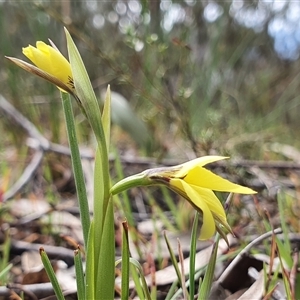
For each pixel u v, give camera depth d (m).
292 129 0.55
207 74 0.39
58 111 0.38
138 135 0.32
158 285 0.15
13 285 0.14
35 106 0.41
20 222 0.21
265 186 0.25
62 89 0.09
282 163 0.29
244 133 0.40
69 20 0.30
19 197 0.25
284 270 0.12
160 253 0.17
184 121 0.26
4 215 0.22
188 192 0.08
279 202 0.16
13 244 0.19
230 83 0.55
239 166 0.26
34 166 0.27
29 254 0.18
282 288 0.14
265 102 0.54
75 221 0.23
